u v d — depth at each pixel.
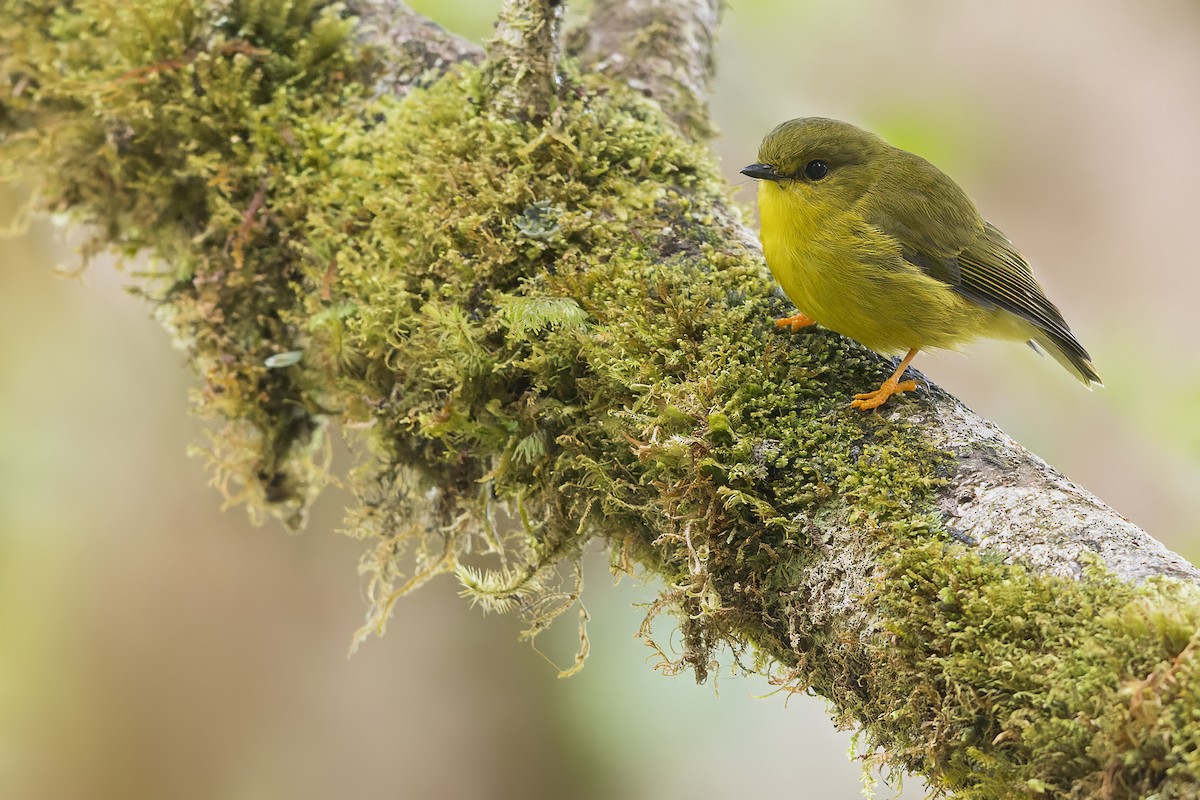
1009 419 11.13
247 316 7.84
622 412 5.55
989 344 11.30
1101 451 10.91
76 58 8.18
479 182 6.52
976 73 13.64
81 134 8.16
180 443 12.91
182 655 12.45
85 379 12.66
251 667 12.50
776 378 5.55
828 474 5.06
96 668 12.30
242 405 7.88
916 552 4.53
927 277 6.44
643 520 5.79
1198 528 10.62
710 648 5.32
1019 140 13.64
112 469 12.71
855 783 11.26
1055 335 7.14
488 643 12.31
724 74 12.37
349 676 12.41
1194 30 14.59
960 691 4.16
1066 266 13.50
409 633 12.43
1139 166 13.60
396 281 6.58
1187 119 13.56
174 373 12.87
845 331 6.34
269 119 7.61
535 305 5.93
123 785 12.08
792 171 6.77
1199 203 13.47
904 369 5.49
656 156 6.89
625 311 5.89
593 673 11.24
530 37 6.79
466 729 12.08
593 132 6.86
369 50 7.93
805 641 4.98
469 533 7.05
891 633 4.43
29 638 12.22
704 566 5.11
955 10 13.70
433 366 6.32
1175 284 13.19
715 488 5.23
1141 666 3.76
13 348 12.33
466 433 6.17
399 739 12.16
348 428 7.42
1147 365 11.20
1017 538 4.45
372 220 7.03
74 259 12.26
